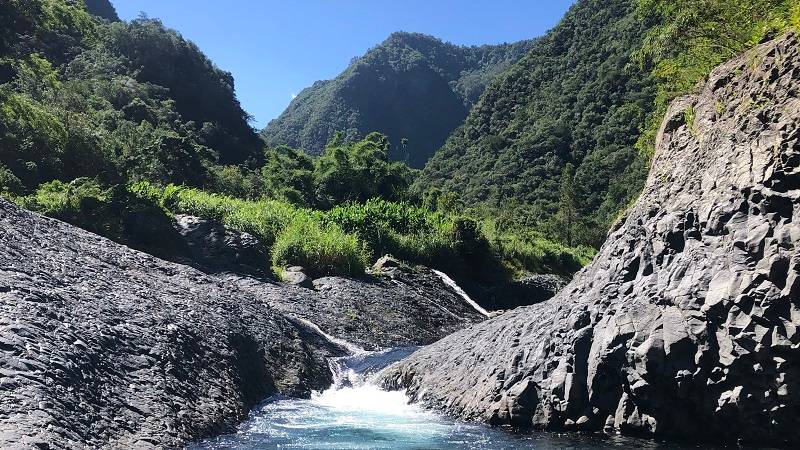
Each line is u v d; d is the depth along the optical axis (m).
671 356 8.29
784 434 7.61
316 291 21.03
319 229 27.06
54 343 8.32
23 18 27.62
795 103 8.35
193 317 12.02
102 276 12.25
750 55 10.02
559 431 9.02
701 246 8.84
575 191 60.34
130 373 8.87
